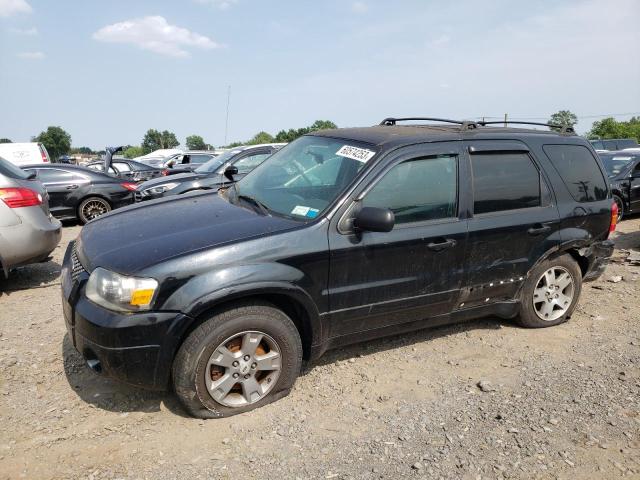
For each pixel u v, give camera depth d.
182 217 3.67
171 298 2.96
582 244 4.63
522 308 4.54
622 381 3.79
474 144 4.10
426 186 3.81
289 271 3.23
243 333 3.18
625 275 6.35
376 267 3.58
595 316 5.05
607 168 11.22
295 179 3.98
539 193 4.41
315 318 3.42
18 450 2.89
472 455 2.94
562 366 4.03
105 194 10.84
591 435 3.13
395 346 4.32
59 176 10.59
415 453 2.95
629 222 10.80
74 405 3.35
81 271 3.29
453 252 3.89
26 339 4.33
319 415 3.30
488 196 4.10
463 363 4.05
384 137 3.93
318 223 3.39
